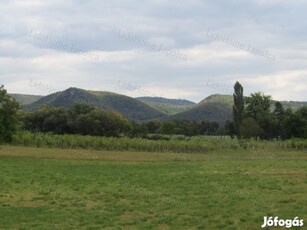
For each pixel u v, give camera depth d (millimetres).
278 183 36531
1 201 27703
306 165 54625
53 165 54094
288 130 123188
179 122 138125
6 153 70188
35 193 30984
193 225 21141
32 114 116188
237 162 61469
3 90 66875
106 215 23484
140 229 20391
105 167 52750
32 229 20344
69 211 24703
